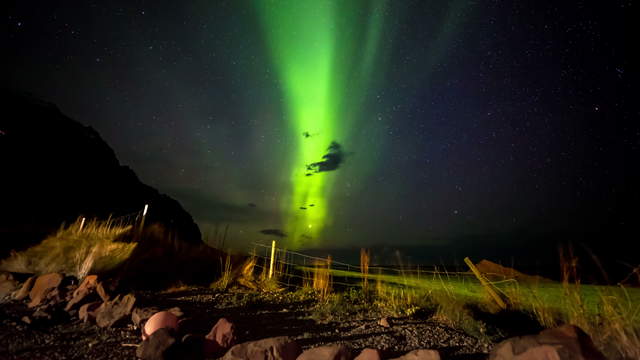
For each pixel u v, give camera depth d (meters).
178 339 3.27
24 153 12.64
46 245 6.59
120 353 3.29
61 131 16.19
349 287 9.11
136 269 7.36
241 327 4.73
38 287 5.19
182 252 9.58
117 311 4.29
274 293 7.84
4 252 6.84
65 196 12.61
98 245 6.53
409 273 11.18
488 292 6.26
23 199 10.63
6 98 14.91
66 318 4.25
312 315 5.64
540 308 5.43
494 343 4.32
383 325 5.02
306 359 2.86
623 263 4.58
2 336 3.47
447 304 6.21
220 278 8.76
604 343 3.41
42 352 3.19
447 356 3.78
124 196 15.96
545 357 2.55
